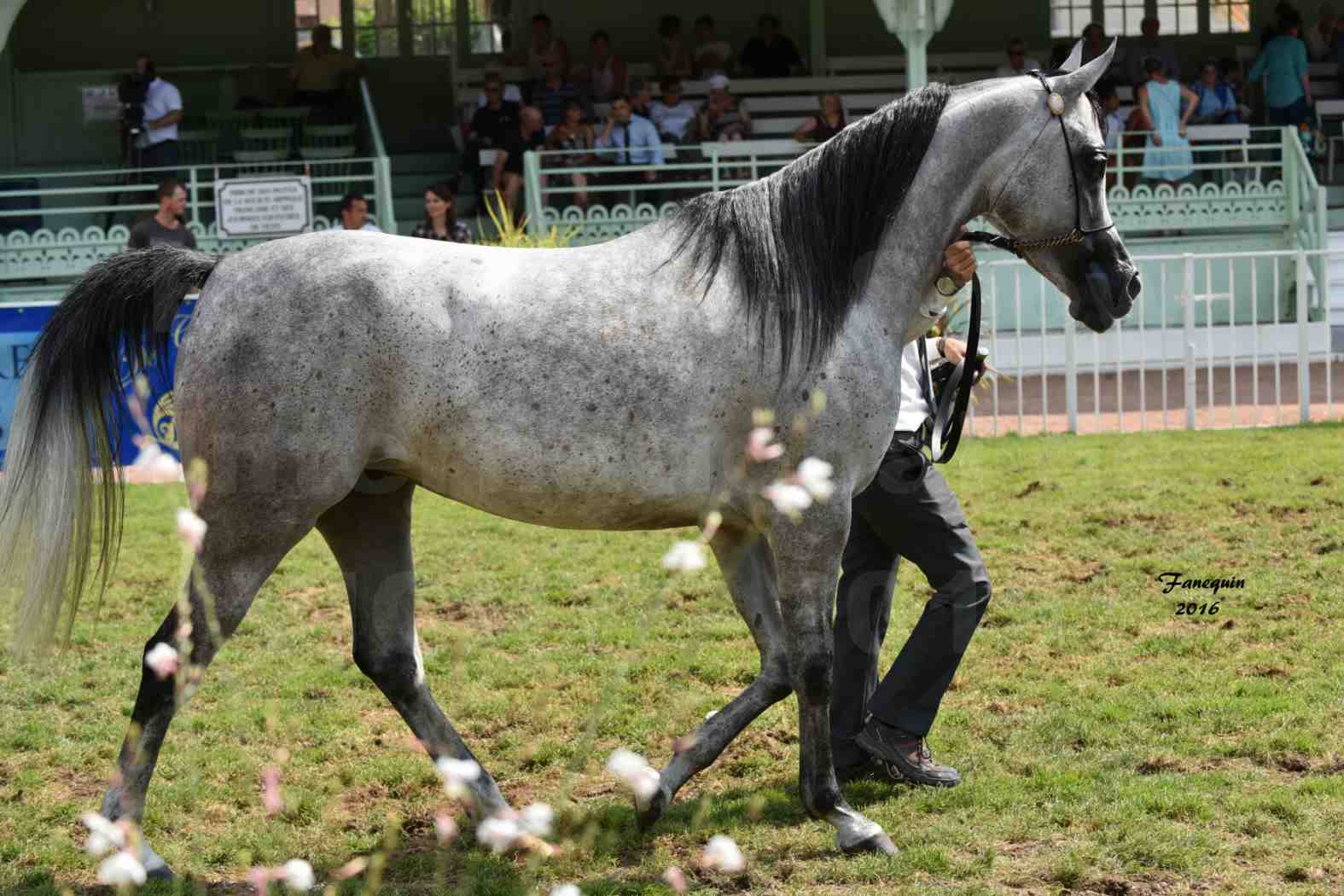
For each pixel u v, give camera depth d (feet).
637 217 58.70
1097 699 20.06
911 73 57.88
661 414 14.85
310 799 17.46
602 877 15.07
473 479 15.02
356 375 14.65
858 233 15.42
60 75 71.97
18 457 15.29
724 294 15.12
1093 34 69.82
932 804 16.85
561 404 14.74
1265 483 32.91
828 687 15.40
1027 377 55.57
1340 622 22.85
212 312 14.89
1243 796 16.35
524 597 26.30
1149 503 31.48
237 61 73.92
